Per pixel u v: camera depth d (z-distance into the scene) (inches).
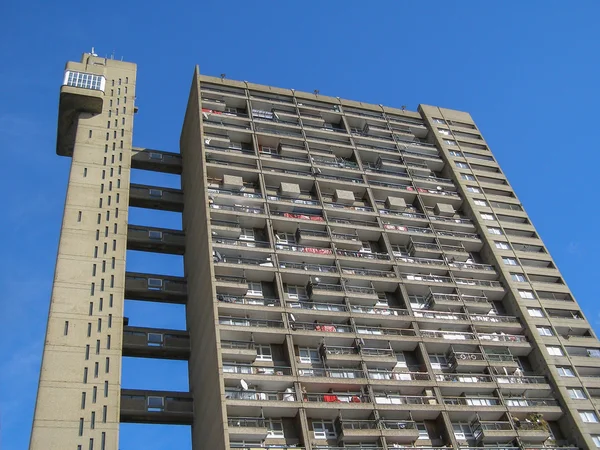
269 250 2322.8
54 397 1894.7
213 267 2197.3
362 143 3070.9
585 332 2551.7
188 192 2709.2
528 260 2770.7
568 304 2615.7
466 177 3078.2
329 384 2022.6
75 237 2300.7
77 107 2773.1
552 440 2185.0
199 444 2010.3
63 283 2162.9
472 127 3440.0
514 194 3078.2
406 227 2716.5
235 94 2999.5
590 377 2361.0
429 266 2554.1
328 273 2341.3
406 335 2278.5
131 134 2736.2
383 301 2422.5
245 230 2450.8
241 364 1988.2
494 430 2089.1
